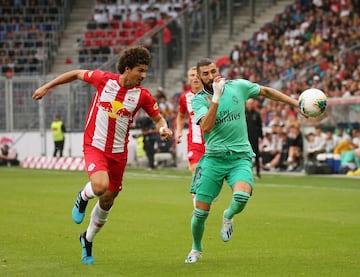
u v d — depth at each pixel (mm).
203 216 17453
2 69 74062
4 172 54688
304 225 24109
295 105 18047
